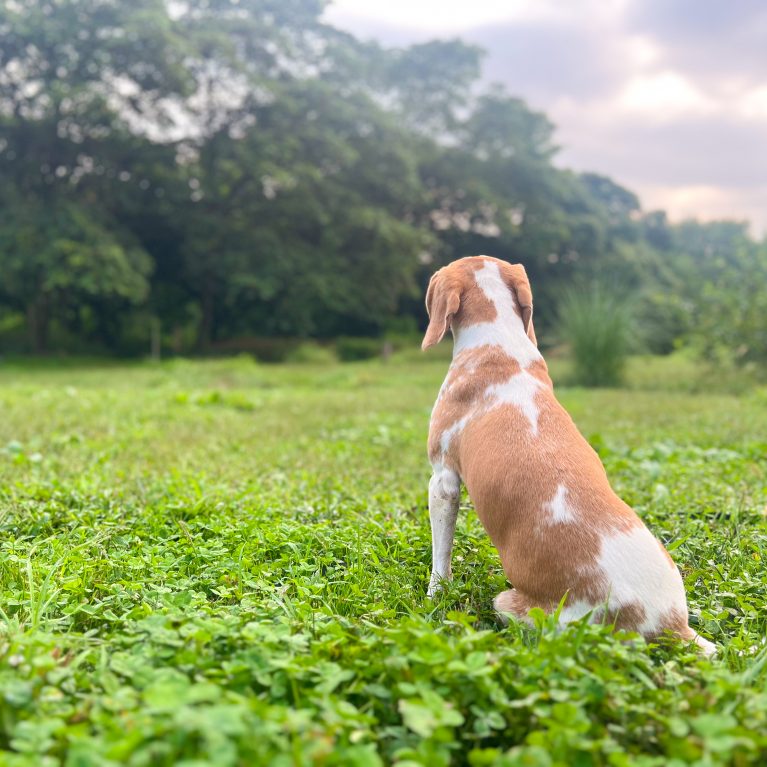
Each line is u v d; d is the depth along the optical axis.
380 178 10.46
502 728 0.66
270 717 0.61
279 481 1.81
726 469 1.97
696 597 1.09
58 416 2.91
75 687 0.70
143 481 1.73
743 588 1.10
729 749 0.60
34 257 7.94
